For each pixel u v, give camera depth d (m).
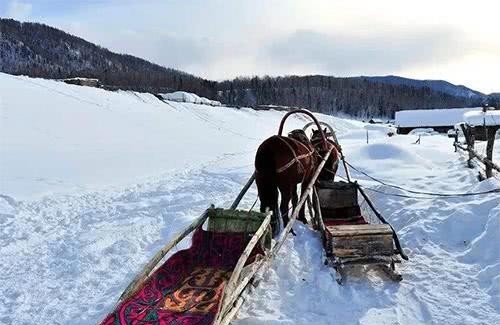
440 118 62.06
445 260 8.51
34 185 15.00
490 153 13.74
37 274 8.28
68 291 7.62
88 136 26.44
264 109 70.31
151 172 19.27
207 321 5.68
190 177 17.88
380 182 13.65
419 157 18.17
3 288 7.71
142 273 6.11
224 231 8.04
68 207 12.91
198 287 6.65
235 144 33.31
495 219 8.73
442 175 15.12
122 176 17.84
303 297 7.31
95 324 6.61
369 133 43.94
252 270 6.82
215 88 121.69
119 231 10.47
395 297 7.25
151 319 5.69
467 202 10.48
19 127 24.16
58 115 29.17
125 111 37.66
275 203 9.26
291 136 10.50
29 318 6.80
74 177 16.78
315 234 9.54
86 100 37.19
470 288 7.49
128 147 25.34
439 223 9.80
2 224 11.08
